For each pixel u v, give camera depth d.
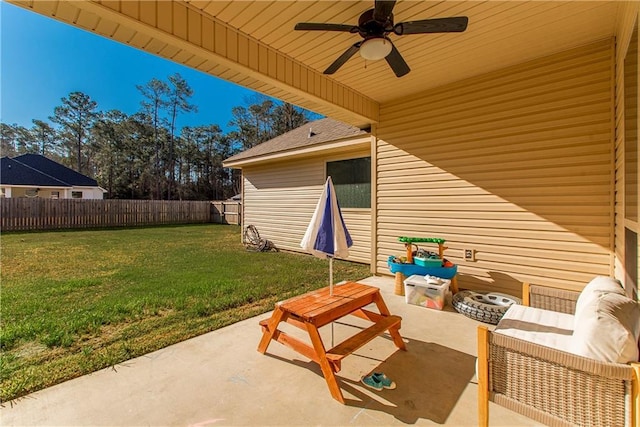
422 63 3.77
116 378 2.28
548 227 3.63
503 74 3.92
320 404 1.99
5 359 2.52
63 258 6.93
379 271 5.40
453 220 4.41
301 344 2.33
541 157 3.66
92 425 1.80
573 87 3.44
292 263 6.67
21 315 3.43
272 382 2.23
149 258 7.05
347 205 7.07
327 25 2.49
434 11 2.72
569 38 3.21
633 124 2.23
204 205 18.67
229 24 2.92
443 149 4.49
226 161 9.93
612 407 1.37
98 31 2.62
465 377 2.30
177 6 2.61
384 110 5.17
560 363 1.48
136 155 27.88
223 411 1.92
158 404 1.98
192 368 2.42
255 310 3.72
